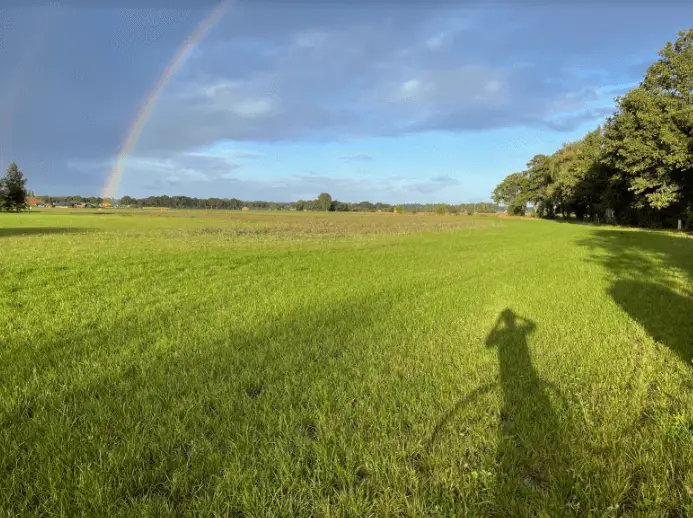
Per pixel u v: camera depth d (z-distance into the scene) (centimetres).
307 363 441
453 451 274
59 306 716
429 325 614
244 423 309
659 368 430
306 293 862
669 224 4544
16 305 725
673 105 3195
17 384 384
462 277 1111
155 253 1539
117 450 272
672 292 880
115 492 233
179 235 2820
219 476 251
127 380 392
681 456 269
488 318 658
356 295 845
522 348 499
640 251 1862
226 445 285
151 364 435
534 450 277
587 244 2298
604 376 411
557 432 299
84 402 343
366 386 380
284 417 312
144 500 229
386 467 261
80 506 223
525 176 10312
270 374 406
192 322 625
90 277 1009
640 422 323
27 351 480
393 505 228
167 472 259
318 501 230
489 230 4194
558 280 1059
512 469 254
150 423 306
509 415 330
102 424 303
